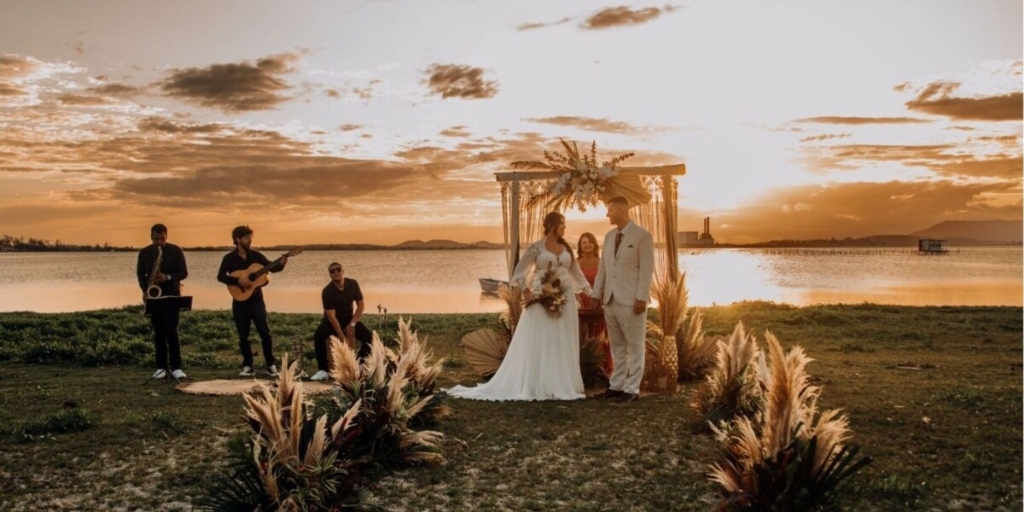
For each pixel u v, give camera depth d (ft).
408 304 128.16
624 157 38.22
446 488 20.92
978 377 37.01
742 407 26.12
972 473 21.30
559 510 19.31
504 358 36.01
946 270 297.33
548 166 38.37
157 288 37.93
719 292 157.28
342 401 23.03
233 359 48.24
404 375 26.23
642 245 32.55
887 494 19.76
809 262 419.54
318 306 122.42
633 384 32.76
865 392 32.50
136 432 26.37
